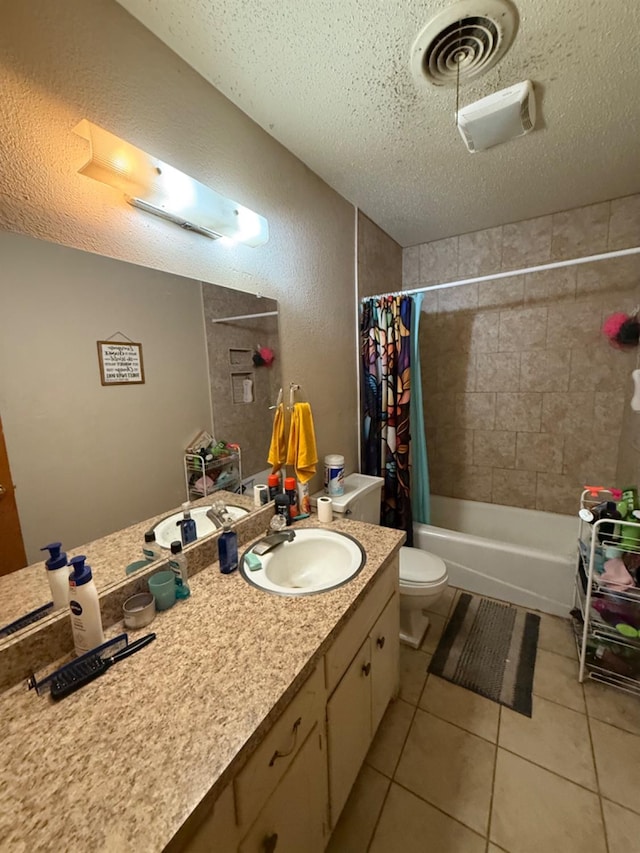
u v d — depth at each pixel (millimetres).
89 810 535
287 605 1002
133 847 488
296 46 1060
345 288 2098
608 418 2355
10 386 802
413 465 2488
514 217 2338
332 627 912
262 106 1299
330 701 963
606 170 1788
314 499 1801
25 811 537
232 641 869
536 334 2492
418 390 2410
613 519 1505
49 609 860
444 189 1935
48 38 803
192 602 1023
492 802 1184
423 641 1886
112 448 1011
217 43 1044
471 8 959
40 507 862
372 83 1198
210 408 1304
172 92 1070
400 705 1535
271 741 720
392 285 2688
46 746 634
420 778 1264
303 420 1619
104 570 994
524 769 1276
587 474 2463
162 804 537
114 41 922
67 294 891
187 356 1207
